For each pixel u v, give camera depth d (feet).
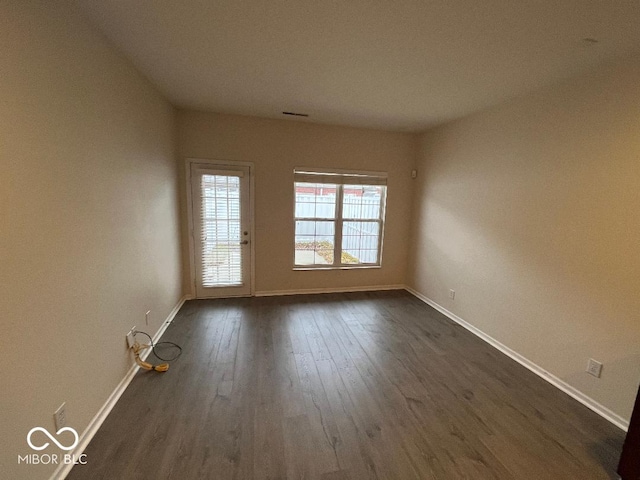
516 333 9.15
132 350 7.66
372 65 7.59
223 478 4.92
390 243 15.49
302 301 13.60
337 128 13.74
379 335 10.48
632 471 4.88
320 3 5.19
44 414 4.51
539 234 8.41
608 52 6.35
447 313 12.48
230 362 8.46
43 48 4.47
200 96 10.26
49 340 4.62
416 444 5.77
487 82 8.23
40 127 4.42
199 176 12.51
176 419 6.20
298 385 7.50
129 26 6.00
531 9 5.10
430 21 5.62
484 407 6.94
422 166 14.34
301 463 5.25
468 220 11.25
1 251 3.73
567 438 6.08
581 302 7.32
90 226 5.77
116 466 5.07
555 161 7.94
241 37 6.41
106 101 6.40
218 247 13.28
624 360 6.48
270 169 13.26
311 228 14.57
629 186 6.36
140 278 8.26
